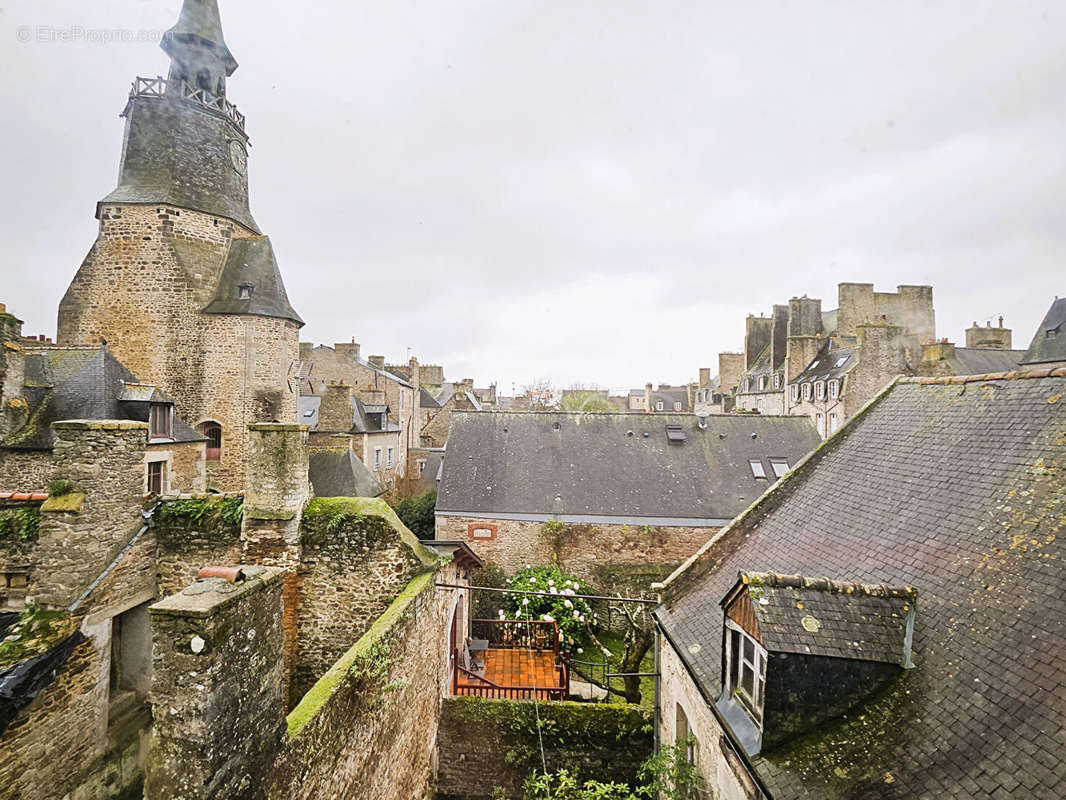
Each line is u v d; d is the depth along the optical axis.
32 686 6.47
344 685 5.88
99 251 17.73
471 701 10.32
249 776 4.34
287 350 19.14
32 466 11.89
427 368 65.31
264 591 4.70
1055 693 3.86
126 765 7.85
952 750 4.11
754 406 44.47
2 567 7.78
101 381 13.02
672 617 8.73
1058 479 5.27
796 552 7.86
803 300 39.78
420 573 9.25
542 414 23.42
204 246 18.56
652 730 9.84
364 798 6.39
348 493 17.67
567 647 14.45
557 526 19.30
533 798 9.61
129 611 8.66
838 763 4.59
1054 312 29.55
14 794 6.31
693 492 20.22
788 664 5.02
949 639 4.92
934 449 7.34
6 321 11.80
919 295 37.25
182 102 18.42
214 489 17.94
